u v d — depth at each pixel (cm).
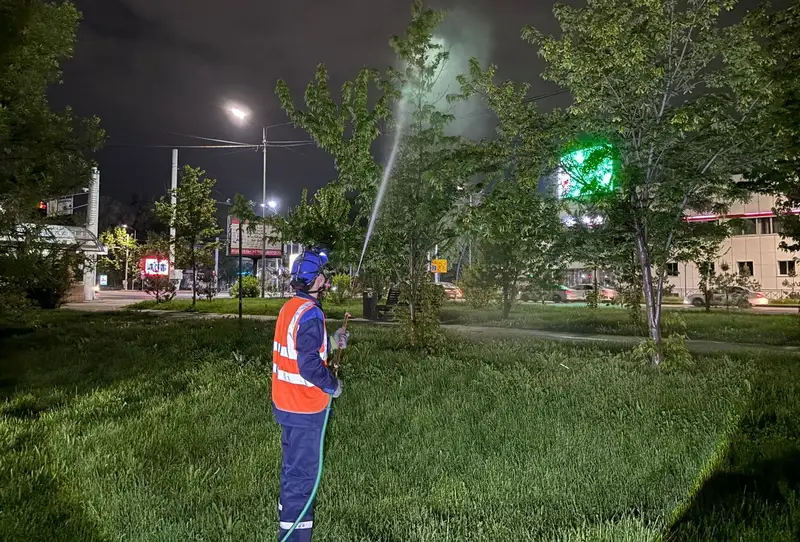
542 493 405
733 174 811
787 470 446
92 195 3272
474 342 1157
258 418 579
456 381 723
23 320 1159
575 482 420
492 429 533
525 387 684
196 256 2467
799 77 697
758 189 816
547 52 773
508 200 875
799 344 1195
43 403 670
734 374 754
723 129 734
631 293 1454
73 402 666
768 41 763
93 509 385
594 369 791
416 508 382
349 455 475
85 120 1119
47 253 1142
